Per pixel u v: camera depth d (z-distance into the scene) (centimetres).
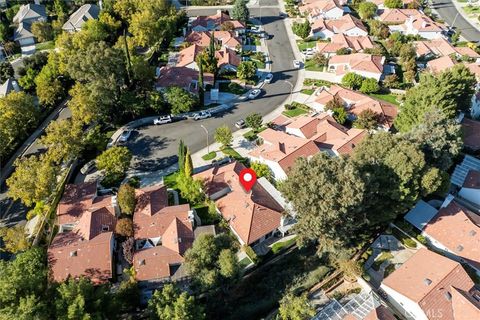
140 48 12644
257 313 5225
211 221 6694
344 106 9669
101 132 9044
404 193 5866
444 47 12350
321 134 8444
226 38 12619
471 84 8538
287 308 4984
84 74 8675
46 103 9738
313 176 5391
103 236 6147
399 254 6016
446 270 5300
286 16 15188
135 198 6800
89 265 5753
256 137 8831
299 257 6056
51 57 10581
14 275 4494
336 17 14688
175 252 5891
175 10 13800
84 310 4347
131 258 5931
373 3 15188
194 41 12562
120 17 13350
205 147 8581
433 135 6569
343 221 5469
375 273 5769
